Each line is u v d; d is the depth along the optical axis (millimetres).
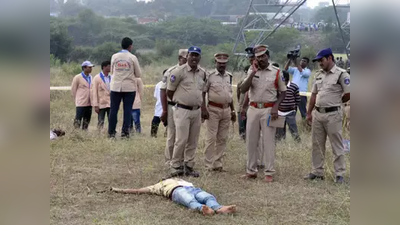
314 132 7070
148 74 23828
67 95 17172
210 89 7469
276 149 8906
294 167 7770
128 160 8172
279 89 6953
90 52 31688
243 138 9961
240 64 22969
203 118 7316
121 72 9867
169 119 7527
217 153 7641
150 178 7047
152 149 8906
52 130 9812
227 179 7109
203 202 5637
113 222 5090
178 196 5723
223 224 5086
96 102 10680
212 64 19781
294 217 5387
